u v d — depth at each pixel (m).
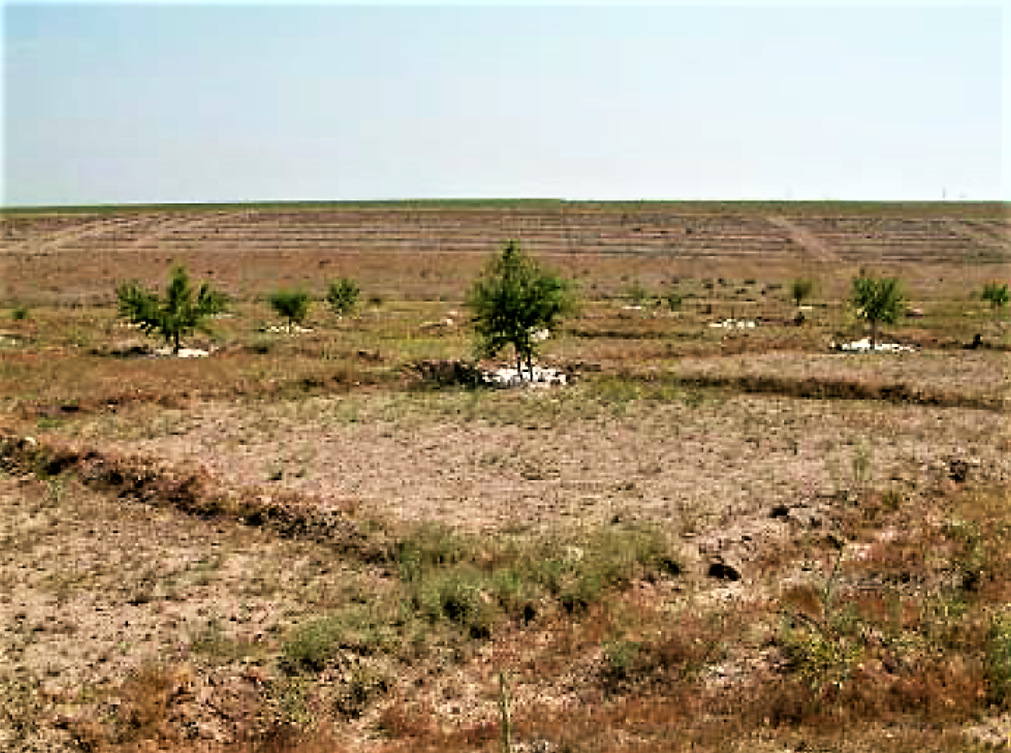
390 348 51.72
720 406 38.31
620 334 59.81
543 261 112.38
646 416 36.69
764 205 166.38
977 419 36.78
